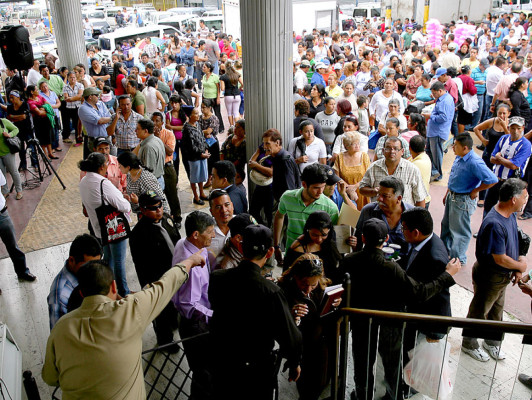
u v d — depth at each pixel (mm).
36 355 4594
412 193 4980
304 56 12875
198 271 3486
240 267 2857
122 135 7355
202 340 3275
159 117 6672
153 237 4129
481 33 19016
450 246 5871
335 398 3512
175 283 2918
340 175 5652
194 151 7453
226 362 2920
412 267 3512
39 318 5168
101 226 4754
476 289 4141
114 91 11586
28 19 31891
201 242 3598
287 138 6133
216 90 11797
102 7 37156
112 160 5836
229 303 2840
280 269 5676
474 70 11102
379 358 3648
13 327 5027
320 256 3738
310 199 4398
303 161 5730
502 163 6023
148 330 4895
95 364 2467
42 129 10438
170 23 26703
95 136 8445
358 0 34938
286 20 5645
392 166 4938
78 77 11781
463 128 10023
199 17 27031
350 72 10430
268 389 3027
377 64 13383
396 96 8461
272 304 2801
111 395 2521
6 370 3844
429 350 3502
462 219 5551
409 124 7000
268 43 5641
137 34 21516
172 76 15078
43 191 8891
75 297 3576
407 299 3330
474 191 5375
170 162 6898
